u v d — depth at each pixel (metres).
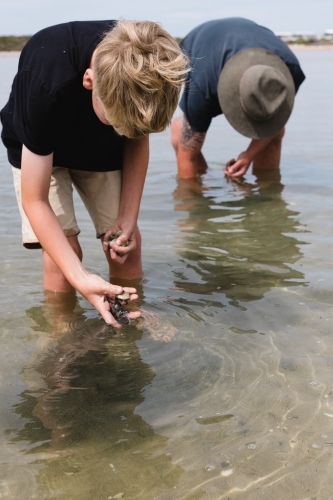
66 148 2.75
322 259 3.44
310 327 2.65
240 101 4.82
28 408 2.11
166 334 2.61
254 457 1.84
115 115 2.03
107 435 1.96
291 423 2.00
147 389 2.22
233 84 4.78
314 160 6.16
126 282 3.19
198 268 3.37
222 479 1.76
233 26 4.99
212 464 1.82
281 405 2.09
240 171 5.16
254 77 4.66
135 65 1.91
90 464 1.83
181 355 2.44
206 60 4.88
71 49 2.32
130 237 2.99
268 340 2.54
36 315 2.82
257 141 5.09
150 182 5.36
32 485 1.74
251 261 3.45
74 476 1.78
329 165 5.92
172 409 2.09
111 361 2.41
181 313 2.82
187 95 5.02
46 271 3.03
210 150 6.82
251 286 3.11
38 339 2.60
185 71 1.99
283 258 3.48
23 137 2.39
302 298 2.94
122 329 2.66
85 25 2.39
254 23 5.16
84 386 2.24
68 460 1.84
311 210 4.43
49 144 2.42
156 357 2.44
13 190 5.01
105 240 2.98
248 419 2.02
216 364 2.37
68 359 2.43
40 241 2.53
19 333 2.65
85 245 3.72
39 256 3.54
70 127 2.57
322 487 1.72
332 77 17.59
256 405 2.10
